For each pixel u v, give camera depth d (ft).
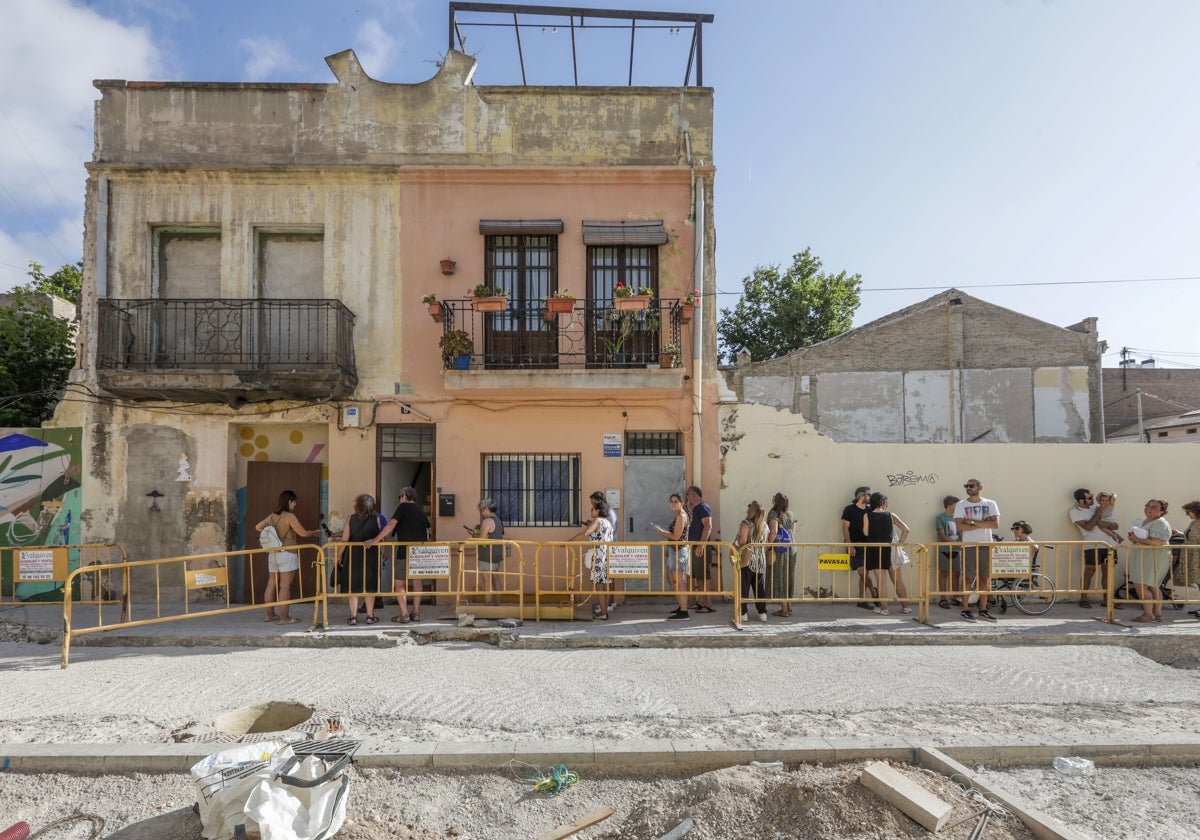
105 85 37.58
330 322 36.22
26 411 43.09
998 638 27.78
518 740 17.15
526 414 37.17
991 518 31.81
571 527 37.11
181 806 14.38
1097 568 33.78
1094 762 16.26
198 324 36.73
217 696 20.86
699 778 14.69
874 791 13.57
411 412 36.91
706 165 37.91
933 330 66.44
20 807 14.44
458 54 38.32
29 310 46.37
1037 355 65.21
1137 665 24.62
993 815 13.29
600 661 25.03
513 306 37.96
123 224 37.22
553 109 38.45
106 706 19.93
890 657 25.57
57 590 35.81
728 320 97.86
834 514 36.88
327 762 13.84
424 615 31.89
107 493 36.17
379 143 38.06
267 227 37.76
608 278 38.29
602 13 39.75
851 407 66.08
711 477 37.17
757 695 21.13
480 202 37.99
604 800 14.83
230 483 36.78
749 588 30.68
